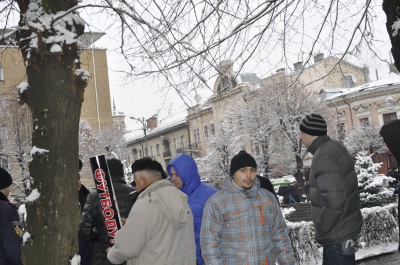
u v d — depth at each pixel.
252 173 3.48
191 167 4.09
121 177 4.39
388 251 8.60
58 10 3.70
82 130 38.03
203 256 3.44
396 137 3.87
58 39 3.54
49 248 3.46
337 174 3.91
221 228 3.48
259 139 33.88
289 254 3.65
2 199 4.31
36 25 3.43
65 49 3.58
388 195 10.84
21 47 3.72
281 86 29.91
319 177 3.95
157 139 70.94
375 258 8.37
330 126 33.75
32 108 3.63
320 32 6.73
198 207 4.03
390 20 4.55
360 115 43.31
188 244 3.33
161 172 3.49
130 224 3.09
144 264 3.12
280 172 35.41
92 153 37.19
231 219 3.46
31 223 3.53
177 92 6.17
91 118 46.22
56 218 3.49
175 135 65.31
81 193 5.22
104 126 45.38
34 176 3.55
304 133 4.22
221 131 37.78
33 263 3.48
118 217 3.76
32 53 3.55
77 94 3.68
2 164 26.89
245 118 33.41
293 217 12.30
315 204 4.06
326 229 3.89
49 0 3.66
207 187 4.18
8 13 5.42
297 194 23.39
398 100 41.31
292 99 30.52
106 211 3.75
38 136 3.56
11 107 24.53
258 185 3.65
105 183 3.78
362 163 11.23
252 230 3.46
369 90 41.97
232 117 35.09
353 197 4.04
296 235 7.91
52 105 3.54
